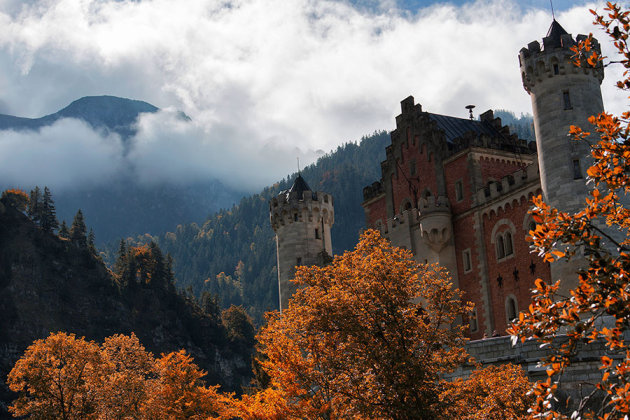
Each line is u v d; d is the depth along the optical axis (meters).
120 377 68.19
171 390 58.56
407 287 33.16
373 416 29.98
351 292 32.59
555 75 53.34
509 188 61.50
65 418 64.50
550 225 17.19
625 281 16.42
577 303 16.47
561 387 37.59
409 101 74.50
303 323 32.91
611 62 18.00
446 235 67.06
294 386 33.34
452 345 32.59
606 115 18.03
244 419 34.84
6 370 194.88
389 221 73.94
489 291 63.16
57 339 66.62
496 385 31.83
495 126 76.31
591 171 17.94
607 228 47.09
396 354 30.42
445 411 30.38
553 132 52.72
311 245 82.00
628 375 16.12
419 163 72.62
